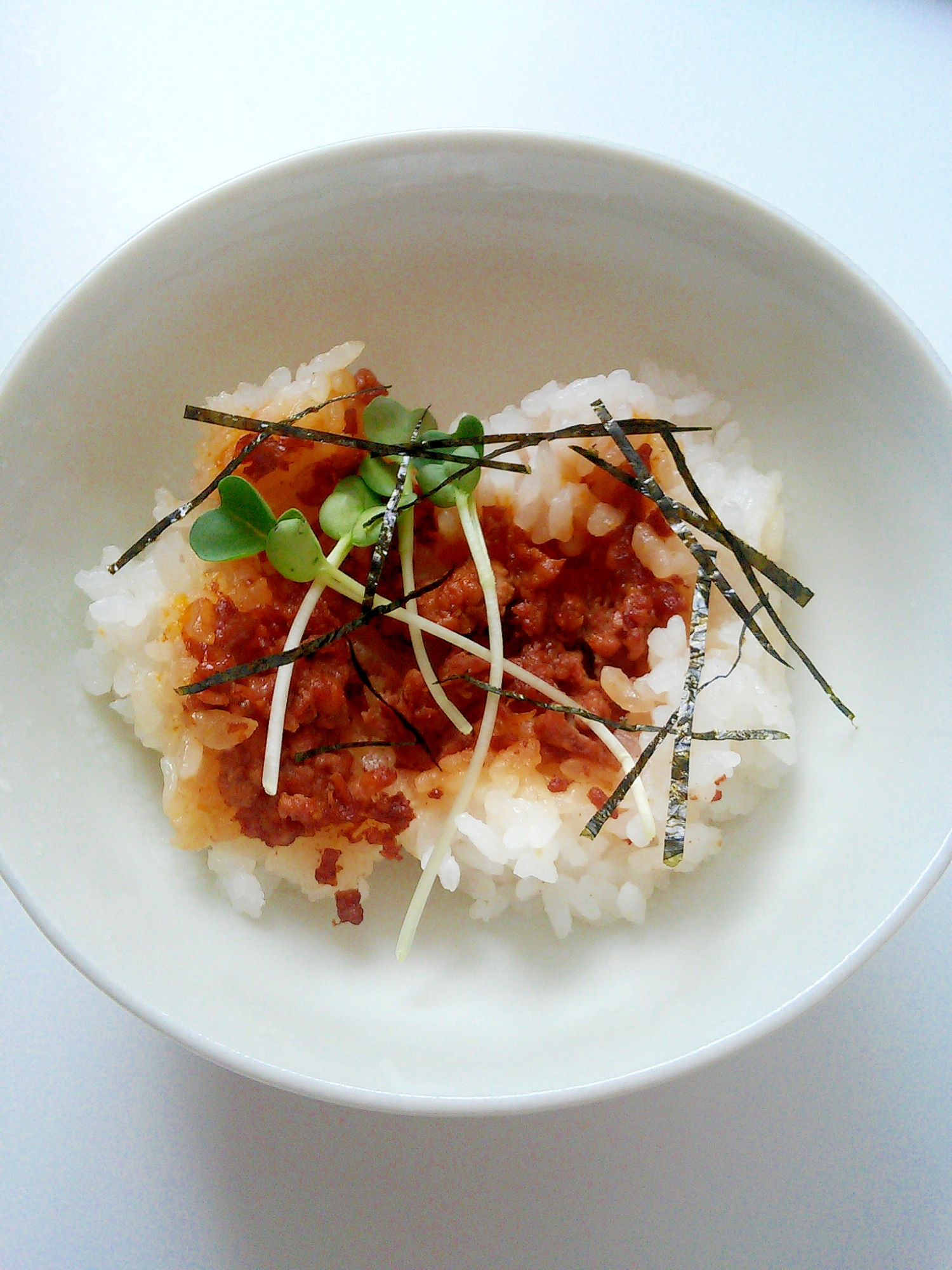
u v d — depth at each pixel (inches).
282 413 6.6
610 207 6.5
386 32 8.2
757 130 8.1
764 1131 7.1
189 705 6.5
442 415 7.3
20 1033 7.1
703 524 6.4
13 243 7.8
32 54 8.1
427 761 6.7
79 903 6.2
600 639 6.7
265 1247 6.9
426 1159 7.0
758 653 6.8
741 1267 6.9
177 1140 7.0
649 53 8.2
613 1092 5.5
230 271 6.6
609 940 6.8
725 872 6.8
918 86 8.3
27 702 6.5
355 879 6.8
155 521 6.9
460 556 6.8
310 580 6.5
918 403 6.3
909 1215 7.0
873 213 8.0
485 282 6.9
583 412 6.7
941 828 6.1
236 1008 6.3
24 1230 6.9
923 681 6.4
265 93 8.1
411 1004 6.7
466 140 6.2
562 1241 6.9
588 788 6.6
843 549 6.8
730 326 6.8
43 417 6.4
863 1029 7.2
